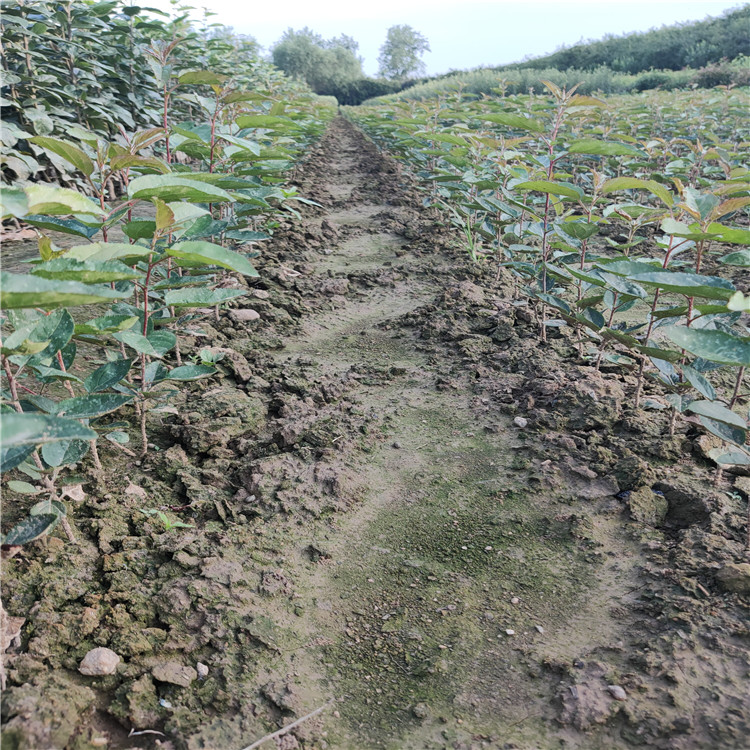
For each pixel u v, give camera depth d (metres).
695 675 1.74
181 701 1.73
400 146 8.84
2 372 3.10
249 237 3.29
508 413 3.25
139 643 1.86
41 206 1.71
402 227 7.14
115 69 8.83
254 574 2.18
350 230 7.17
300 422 3.13
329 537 2.42
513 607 2.08
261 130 5.96
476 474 2.79
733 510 2.38
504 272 5.51
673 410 2.96
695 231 2.61
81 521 2.32
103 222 2.28
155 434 2.94
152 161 2.43
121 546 2.23
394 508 2.59
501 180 5.30
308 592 2.15
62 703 1.62
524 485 2.67
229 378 3.58
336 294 5.14
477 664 1.88
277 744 1.63
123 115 7.73
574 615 2.03
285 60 53.22
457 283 5.18
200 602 2.02
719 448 2.71
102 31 8.64
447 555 2.33
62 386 3.10
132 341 2.15
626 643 1.89
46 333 1.99
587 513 2.49
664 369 2.85
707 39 28.91
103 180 2.58
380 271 5.64
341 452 2.90
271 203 6.66
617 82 23.61
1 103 5.57
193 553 2.23
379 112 14.27
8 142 5.50
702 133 9.06
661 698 1.69
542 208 5.59
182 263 2.60
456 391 3.54
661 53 29.81
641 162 6.66
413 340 4.29
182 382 3.39
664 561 2.18
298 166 10.41
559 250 4.05
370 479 2.77
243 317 4.39
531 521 2.48
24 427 1.30
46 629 1.85
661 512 2.47
